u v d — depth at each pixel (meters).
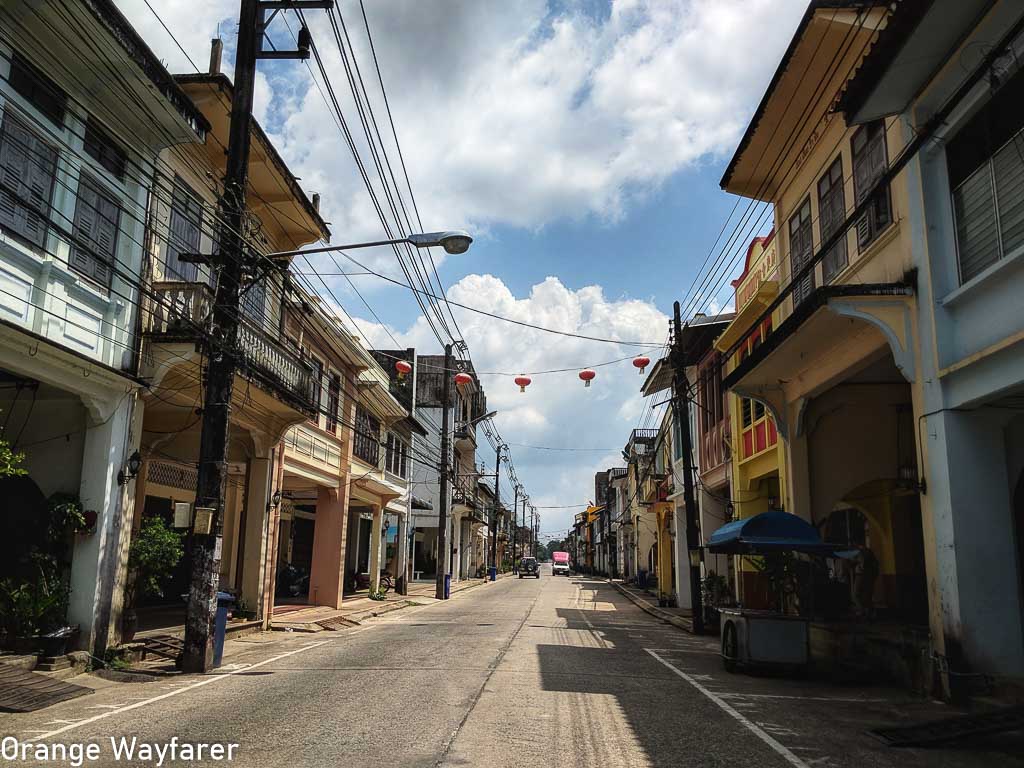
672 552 32.31
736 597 20.27
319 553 22.62
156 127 11.59
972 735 6.88
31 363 9.62
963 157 9.77
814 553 12.12
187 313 11.84
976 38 8.77
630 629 19.22
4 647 9.73
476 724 7.39
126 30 9.88
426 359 50.91
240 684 9.62
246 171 11.55
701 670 11.94
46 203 9.84
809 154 14.70
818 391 14.01
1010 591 9.23
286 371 15.41
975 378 9.18
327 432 21.69
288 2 11.59
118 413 11.22
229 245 11.30
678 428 28.59
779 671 11.73
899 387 14.48
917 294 10.35
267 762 5.90
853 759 6.55
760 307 17.91
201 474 11.12
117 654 11.02
